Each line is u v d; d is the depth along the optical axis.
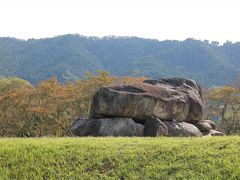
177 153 16.52
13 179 15.22
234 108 59.69
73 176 15.23
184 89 29.33
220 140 17.88
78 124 27.06
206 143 17.52
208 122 31.47
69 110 54.62
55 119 53.78
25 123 55.19
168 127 25.67
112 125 25.56
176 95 27.55
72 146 17.88
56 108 53.69
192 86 30.80
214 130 31.11
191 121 28.88
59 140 19.56
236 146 16.70
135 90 26.58
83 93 54.75
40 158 16.64
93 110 26.67
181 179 14.20
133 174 14.95
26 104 55.44
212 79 172.25
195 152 16.28
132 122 25.62
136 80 56.84
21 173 15.62
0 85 71.44
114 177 14.88
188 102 28.03
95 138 20.53
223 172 14.27
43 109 51.62
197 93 30.11
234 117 59.44
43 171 15.71
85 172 15.58
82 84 58.94
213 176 14.01
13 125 55.44
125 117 26.06
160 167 15.21
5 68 189.50
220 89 62.12
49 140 19.70
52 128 54.44
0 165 16.28
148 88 26.97
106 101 25.80
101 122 26.00
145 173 14.97
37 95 56.38
